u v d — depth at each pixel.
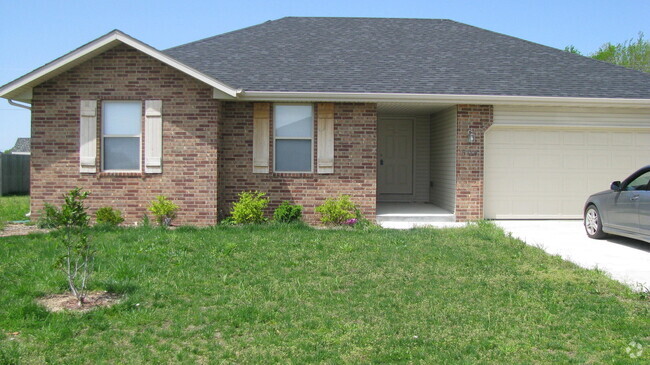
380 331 5.78
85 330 5.77
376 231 11.77
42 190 12.99
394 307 6.59
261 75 13.93
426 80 14.04
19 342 5.38
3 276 7.61
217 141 13.01
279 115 13.73
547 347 5.39
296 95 13.04
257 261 8.81
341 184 13.70
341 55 15.50
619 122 14.23
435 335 5.67
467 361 5.00
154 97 12.90
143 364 4.94
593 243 10.94
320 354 5.14
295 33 17.19
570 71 15.27
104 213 12.50
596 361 5.04
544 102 13.45
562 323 6.05
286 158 13.81
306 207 13.70
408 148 17.62
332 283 7.59
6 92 12.31
